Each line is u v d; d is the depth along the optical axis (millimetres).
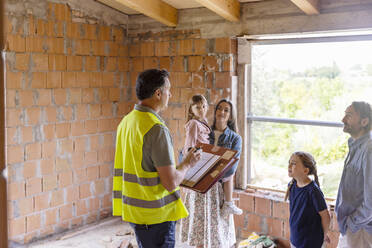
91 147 4031
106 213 4266
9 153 3332
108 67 4121
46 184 3645
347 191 2463
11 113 3324
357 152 2414
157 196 1945
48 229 3701
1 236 378
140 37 4207
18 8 3293
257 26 3389
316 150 3260
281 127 3453
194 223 2867
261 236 3365
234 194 3609
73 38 3752
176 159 4062
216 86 3678
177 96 3980
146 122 1902
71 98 3789
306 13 3043
